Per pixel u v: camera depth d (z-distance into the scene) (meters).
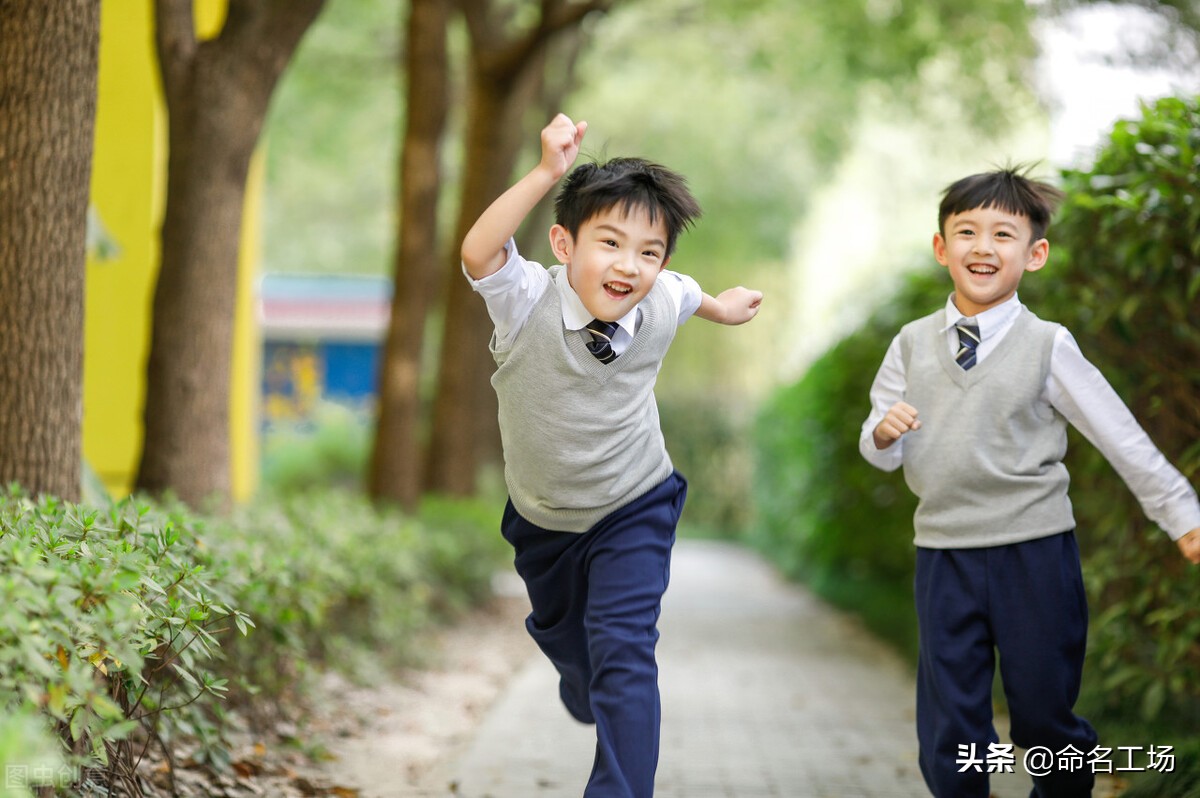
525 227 21.38
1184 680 6.62
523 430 4.14
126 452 12.02
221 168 8.38
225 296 8.55
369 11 21.19
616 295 3.97
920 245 12.45
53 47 5.57
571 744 7.18
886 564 15.30
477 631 12.70
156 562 4.56
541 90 20.03
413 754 7.02
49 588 3.55
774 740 7.59
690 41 22.58
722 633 13.23
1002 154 16.94
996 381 4.46
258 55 8.33
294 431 29.98
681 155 27.09
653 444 4.29
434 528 13.99
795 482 19.91
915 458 4.59
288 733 6.65
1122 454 4.44
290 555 6.98
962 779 4.45
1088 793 4.55
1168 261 6.34
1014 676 4.43
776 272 33.94
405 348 14.38
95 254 7.89
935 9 15.45
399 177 14.50
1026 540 4.41
